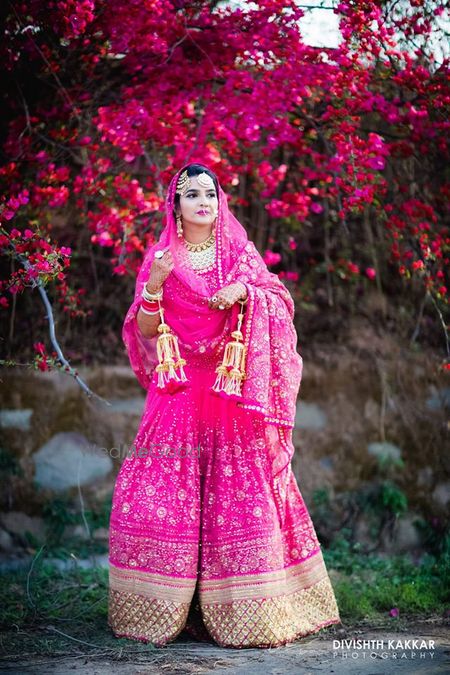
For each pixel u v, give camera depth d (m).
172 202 3.71
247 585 3.40
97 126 4.45
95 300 5.89
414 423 5.73
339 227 6.09
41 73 4.67
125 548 3.47
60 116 4.78
